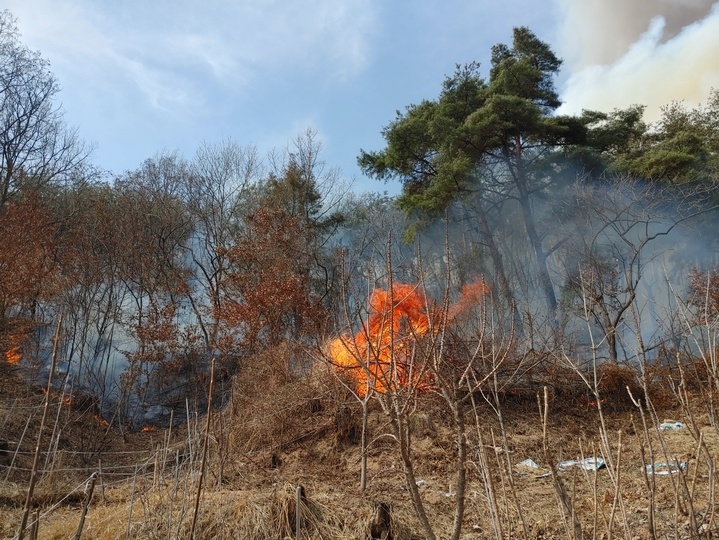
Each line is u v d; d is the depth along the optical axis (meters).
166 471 8.40
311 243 28.20
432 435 9.87
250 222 24.69
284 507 5.82
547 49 27.12
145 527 5.86
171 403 21.92
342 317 16.11
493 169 27.14
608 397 11.57
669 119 31.89
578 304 18.88
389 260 4.29
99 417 18.05
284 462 10.10
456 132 23.44
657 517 5.67
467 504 6.93
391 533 5.77
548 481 7.74
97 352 22.19
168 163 33.34
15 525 7.09
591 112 25.66
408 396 3.95
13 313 22.84
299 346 12.70
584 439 9.92
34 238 21.38
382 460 9.62
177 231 31.06
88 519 6.64
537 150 27.17
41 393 17.88
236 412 12.22
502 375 11.38
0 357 18.38
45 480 8.77
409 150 25.88
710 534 4.09
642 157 23.62
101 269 25.11
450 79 25.62
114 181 29.31
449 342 10.13
